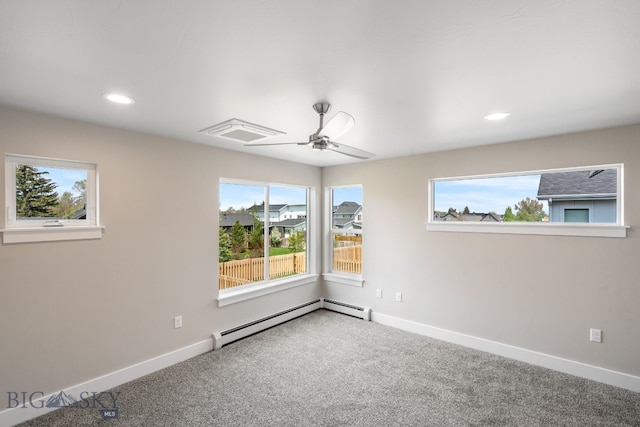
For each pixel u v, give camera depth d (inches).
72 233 91.7
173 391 98.0
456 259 136.6
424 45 52.3
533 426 82.1
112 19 44.3
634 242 99.3
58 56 55.2
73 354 92.4
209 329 129.0
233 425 82.3
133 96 74.7
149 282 110.0
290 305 168.1
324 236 188.1
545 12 43.1
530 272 118.3
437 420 84.5
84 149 94.7
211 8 42.0
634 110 85.0
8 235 80.9
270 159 155.7
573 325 109.6
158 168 112.6
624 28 46.9
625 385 100.1
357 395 96.0
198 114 88.4
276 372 110.0
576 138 108.3
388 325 157.5
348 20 45.1
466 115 89.7
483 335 129.0
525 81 66.8
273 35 49.2
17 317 82.8
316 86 69.4
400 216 154.1
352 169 173.0
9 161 83.4
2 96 73.9
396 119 93.5
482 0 40.7
